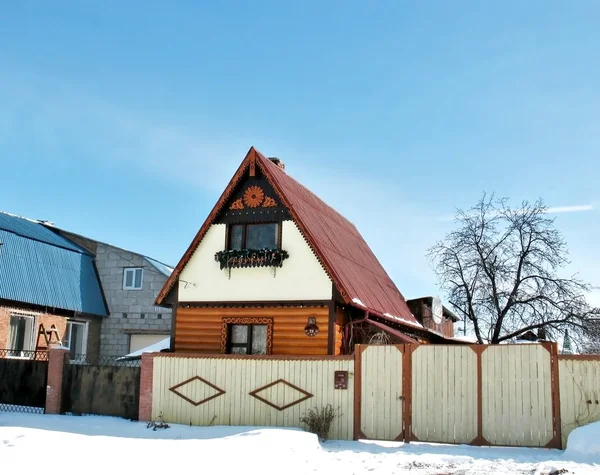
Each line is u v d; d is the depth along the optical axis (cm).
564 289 2958
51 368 1938
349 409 1639
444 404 1573
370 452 1438
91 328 3369
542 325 2927
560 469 1193
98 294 3431
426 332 2877
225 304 2119
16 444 1255
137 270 3438
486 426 1536
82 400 1903
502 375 1542
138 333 3369
